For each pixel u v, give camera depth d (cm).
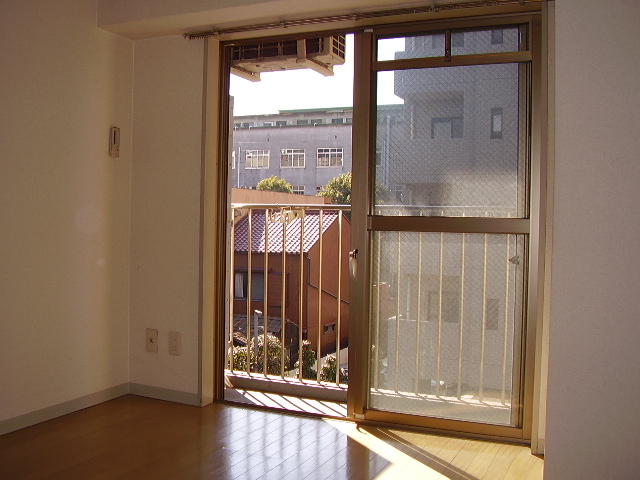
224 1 305
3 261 290
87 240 336
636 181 227
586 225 232
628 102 228
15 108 293
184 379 352
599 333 232
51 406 319
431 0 287
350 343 323
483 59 299
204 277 346
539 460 279
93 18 335
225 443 292
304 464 269
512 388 301
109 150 348
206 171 344
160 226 356
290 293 563
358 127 319
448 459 278
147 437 298
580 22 232
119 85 354
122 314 362
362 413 323
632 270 228
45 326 313
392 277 319
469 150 304
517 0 282
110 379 355
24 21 296
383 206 318
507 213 298
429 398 315
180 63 350
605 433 232
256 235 577
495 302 302
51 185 313
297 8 303
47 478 250
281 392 379
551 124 283
